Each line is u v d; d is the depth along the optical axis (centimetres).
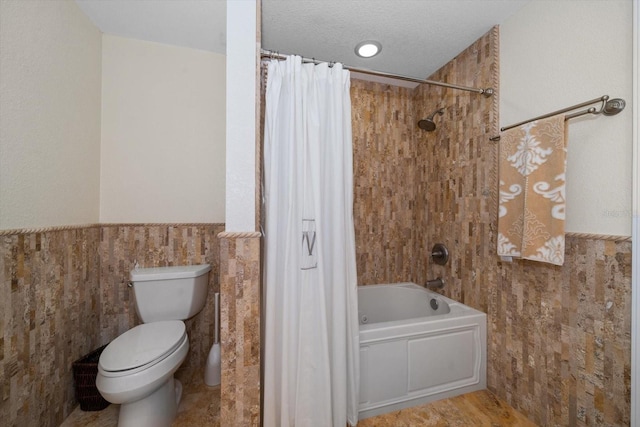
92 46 167
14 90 116
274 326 121
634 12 98
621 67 103
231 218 113
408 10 145
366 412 140
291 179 122
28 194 122
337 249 128
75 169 153
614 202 105
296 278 124
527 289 138
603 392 107
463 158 179
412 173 231
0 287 107
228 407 112
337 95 130
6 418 108
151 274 162
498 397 154
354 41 172
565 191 116
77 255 153
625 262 101
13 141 115
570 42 120
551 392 126
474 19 152
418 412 144
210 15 163
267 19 152
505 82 151
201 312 192
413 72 209
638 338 96
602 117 109
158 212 186
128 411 125
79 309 154
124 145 180
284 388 119
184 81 191
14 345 112
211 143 196
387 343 144
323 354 122
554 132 116
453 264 187
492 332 158
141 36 181
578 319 116
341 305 127
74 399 149
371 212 222
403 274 230
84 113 160
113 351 127
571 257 119
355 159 216
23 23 120
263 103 133
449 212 192
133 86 182
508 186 136
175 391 158
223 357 112
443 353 154
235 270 112
